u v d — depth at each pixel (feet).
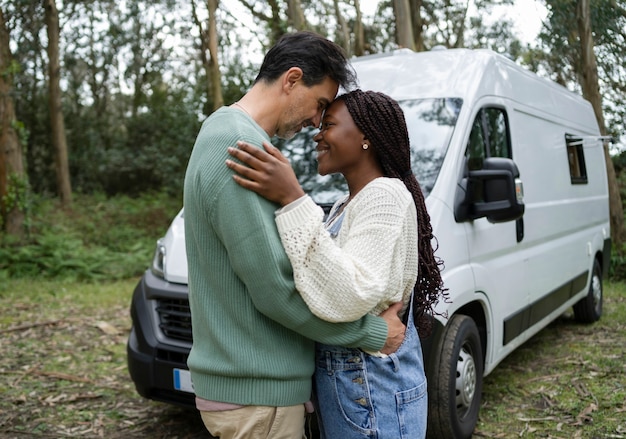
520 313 13.80
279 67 6.01
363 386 5.93
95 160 71.26
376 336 5.78
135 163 68.69
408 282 6.22
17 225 37.06
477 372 11.94
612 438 11.62
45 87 69.87
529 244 14.52
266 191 5.36
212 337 5.74
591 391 14.17
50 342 19.44
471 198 11.55
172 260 11.49
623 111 39.83
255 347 5.65
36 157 71.05
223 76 51.06
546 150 16.39
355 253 5.59
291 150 12.81
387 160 6.24
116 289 29.01
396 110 6.22
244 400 5.69
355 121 6.13
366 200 5.83
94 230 45.62
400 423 5.98
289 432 5.87
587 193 20.07
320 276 5.30
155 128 71.56
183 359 10.83
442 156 11.43
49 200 56.44
